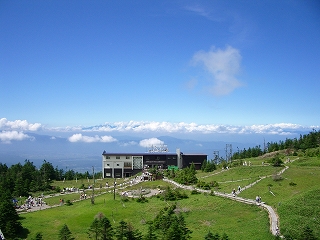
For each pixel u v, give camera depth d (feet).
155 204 274.57
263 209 215.31
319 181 264.72
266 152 555.28
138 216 248.32
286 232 166.81
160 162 577.02
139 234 189.26
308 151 409.90
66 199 351.87
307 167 327.06
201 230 196.85
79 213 270.46
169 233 176.55
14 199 332.19
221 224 203.41
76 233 220.02
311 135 483.51
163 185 365.40
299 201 204.74
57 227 234.79
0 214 219.61
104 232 195.21
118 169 574.56
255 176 327.47
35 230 227.40
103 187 425.69
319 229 167.53
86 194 378.32
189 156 586.04
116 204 288.30
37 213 279.28
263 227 182.09
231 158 562.66
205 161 525.34
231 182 324.80
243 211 221.66
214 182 325.01
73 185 467.11
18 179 417.69
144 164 574.56
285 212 195.11
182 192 302.04
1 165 562.25
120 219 243.40
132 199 300.20
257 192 260.42
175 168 537.24
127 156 576.61
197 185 326.44
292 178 284.82
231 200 248.93
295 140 516.73
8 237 212.43
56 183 492.54
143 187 362.53
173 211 241.96
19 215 270.46
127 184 414.62
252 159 474.08
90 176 581.12
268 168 351.46
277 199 230.48
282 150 504.84
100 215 239.09
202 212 232.53
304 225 171.94
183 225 199.31
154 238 184.24
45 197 375.04
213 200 256.52
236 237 175.73
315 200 202.90
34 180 446.60
